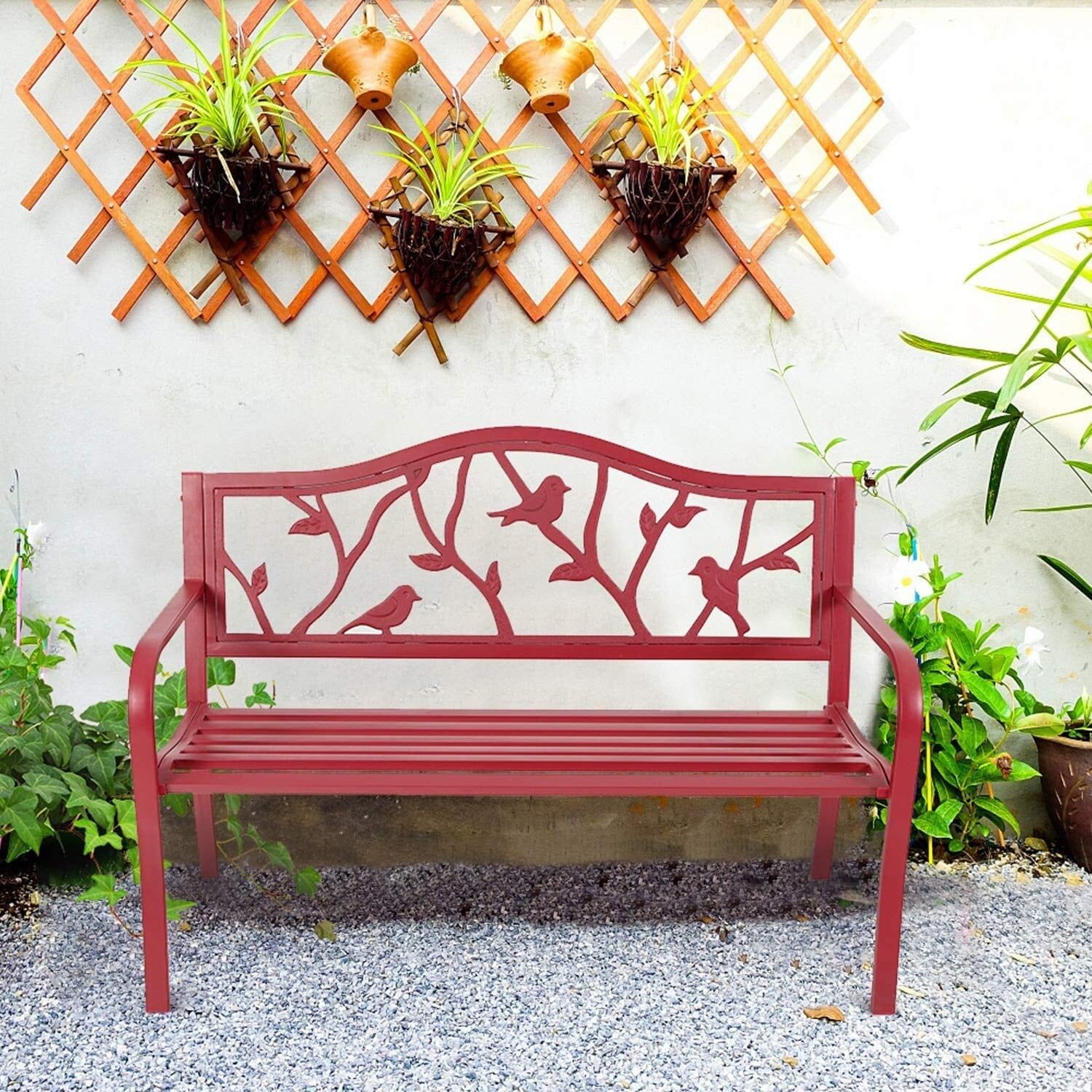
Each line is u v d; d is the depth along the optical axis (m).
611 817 2.07
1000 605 2.14
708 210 2.00
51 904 1.78
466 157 1.90
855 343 2.08
